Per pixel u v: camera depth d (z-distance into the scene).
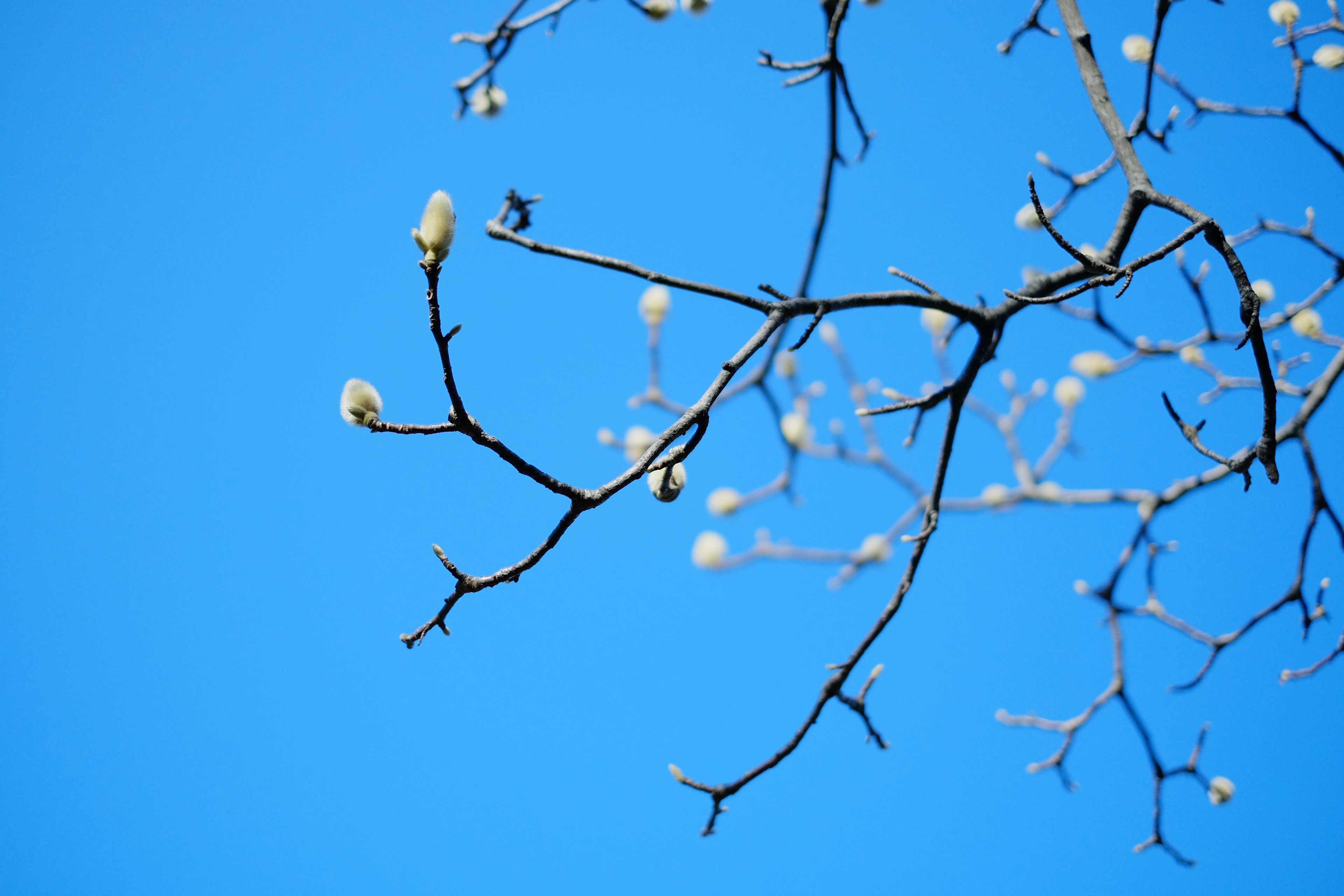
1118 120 2.87
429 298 2.57
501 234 2.83
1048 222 2.67
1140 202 2.83
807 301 2.78
